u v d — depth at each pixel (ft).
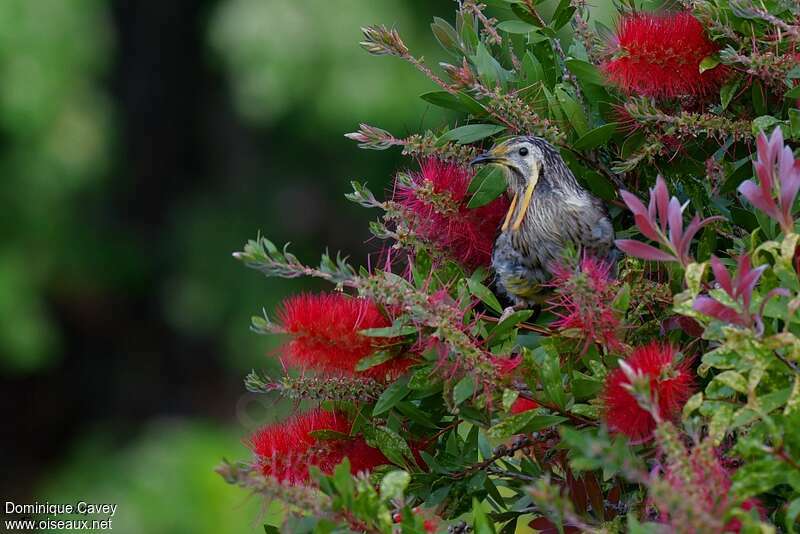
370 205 22.31
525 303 22.58
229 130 60.44
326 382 22.03
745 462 21.54
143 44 62.75
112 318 60.64
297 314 21.86
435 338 21.84
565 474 22.07
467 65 22.24
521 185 22.50
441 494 22.03
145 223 60.08
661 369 21.57
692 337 22.03
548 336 22.04
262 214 57.26
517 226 22.48
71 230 55.01
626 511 21.97
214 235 57.31
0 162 50.78
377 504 21.48
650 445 21.71
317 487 21.77
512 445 22.06
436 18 22.57
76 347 62.03
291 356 21.89
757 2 22.00
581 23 22.40
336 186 55.67
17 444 62.95
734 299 21.47
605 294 21.83
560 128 22.29
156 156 62.08
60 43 49.42
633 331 22.00
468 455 22.06
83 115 50.72
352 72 45.98
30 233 52.60
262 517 21.74
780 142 21.58
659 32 22.09
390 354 21.89
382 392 22.00
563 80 22.47
